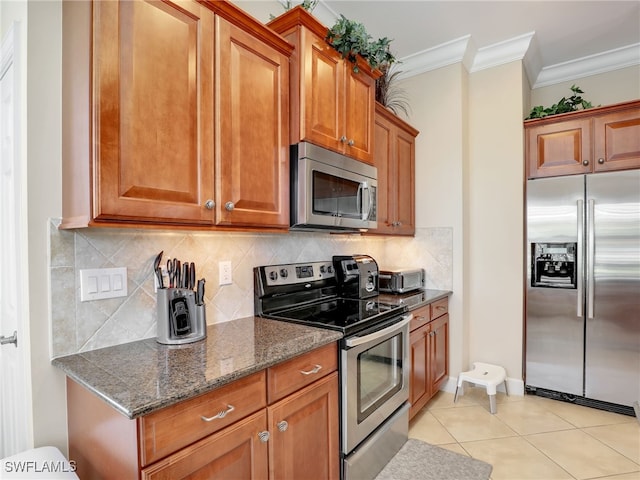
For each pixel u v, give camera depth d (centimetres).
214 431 108
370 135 222
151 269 152
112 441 101
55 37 125
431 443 220
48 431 122
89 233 133
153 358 126
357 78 210
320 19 252
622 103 258
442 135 303
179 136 125
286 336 154
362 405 175
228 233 183
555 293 277
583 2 240
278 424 129
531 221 286
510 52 291
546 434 230
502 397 286
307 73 173
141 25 115
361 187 211
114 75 108
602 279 260
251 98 152
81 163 112
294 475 137
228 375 110
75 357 127
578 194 269
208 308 173
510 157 294
